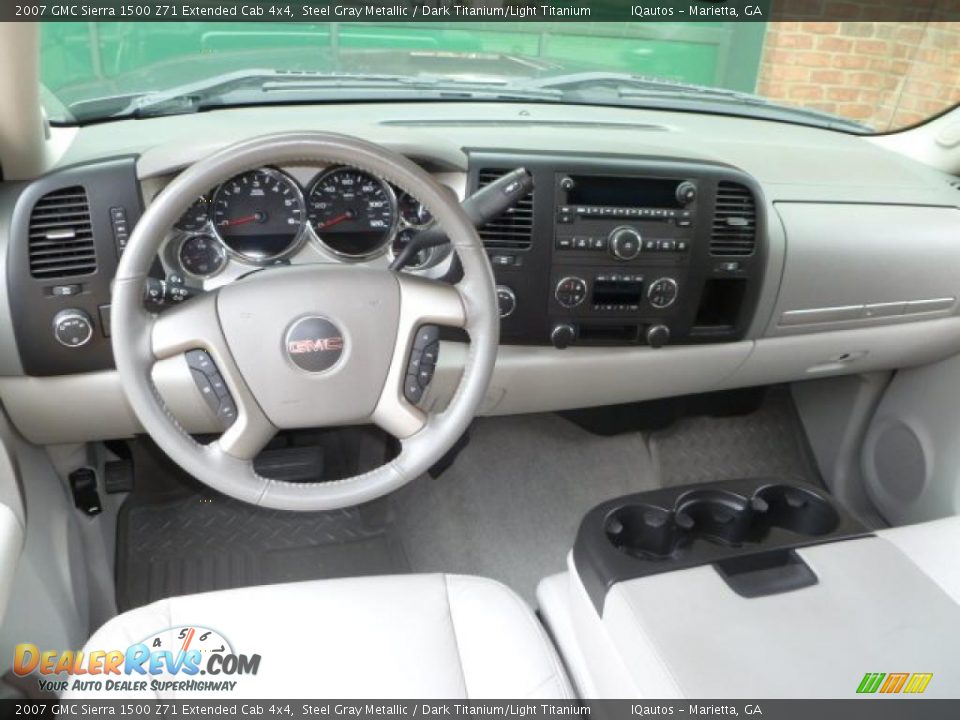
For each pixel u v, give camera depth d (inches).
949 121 72.2
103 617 63.6
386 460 76.2
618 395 67.8
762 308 64.2
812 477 87.5
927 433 75.2
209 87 62.4
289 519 75.0
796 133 76.9
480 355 43.5
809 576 42.4
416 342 43.4
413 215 52.2
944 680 36.6
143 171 49.1
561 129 65.2
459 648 40.6
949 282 68.0
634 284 59.0
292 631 40.9
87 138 55.6
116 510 72.6
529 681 39.1
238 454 43.2
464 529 77.0
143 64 65.4
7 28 39.6
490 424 88.6
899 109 82.1
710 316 66.3
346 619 41.7
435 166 54.6
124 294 38.3
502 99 71.6
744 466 86.8
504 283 57.6
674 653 37.4
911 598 41.3
